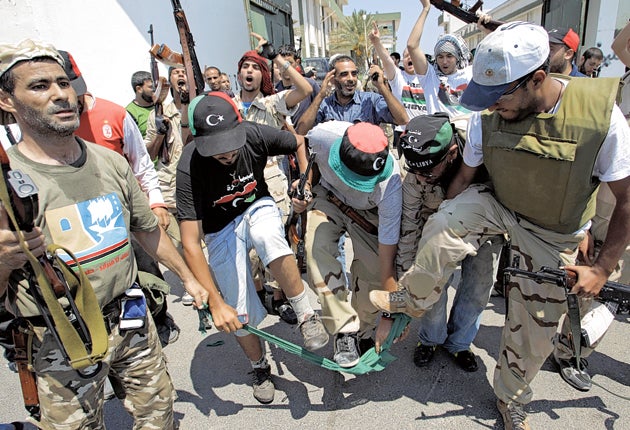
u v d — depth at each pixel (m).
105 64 5.37
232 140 1.86
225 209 2.21
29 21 4.66
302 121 3.29
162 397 1.85
